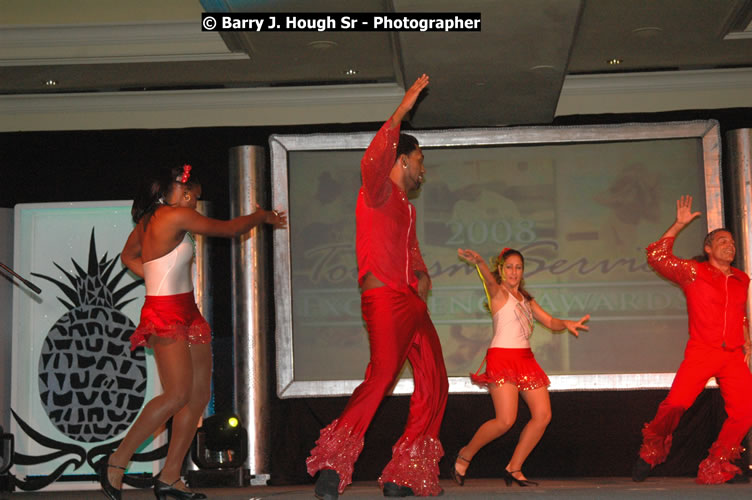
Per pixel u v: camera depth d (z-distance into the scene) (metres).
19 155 6.21
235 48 5.61
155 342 3.69
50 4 5.70
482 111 5.80
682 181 5.94
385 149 3.12
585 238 5.95
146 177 3.83
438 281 5.98
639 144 5.98
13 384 5.80
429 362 3.41
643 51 5.77
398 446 3.34
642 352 5.86
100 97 6.38
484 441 4.93
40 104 6.39
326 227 6.05
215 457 5.32
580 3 4.21
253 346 5.80
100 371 5.88
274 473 5.81
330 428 3.20
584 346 5.89
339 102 6.39
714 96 6.27
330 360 5.95
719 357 4.96
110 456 3.56
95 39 5.65
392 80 6.26
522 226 5.99
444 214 6.02
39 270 5.95
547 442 5.84
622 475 5.81
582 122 6.03
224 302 6.04
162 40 5.66
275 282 5.93
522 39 4.61
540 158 6.02
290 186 6.07
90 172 6.21
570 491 3.40
